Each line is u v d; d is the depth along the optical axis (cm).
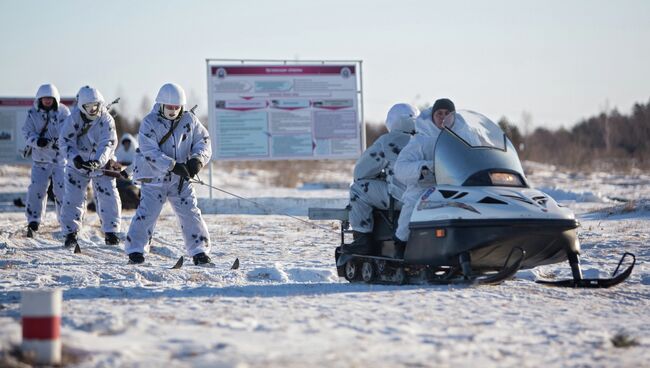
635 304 2244
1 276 2858
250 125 7225
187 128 3198
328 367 1425
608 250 3641
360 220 2761
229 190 9719
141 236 3262
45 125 4256
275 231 4934
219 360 1444
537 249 2430
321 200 6819
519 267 2423
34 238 4153
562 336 1767
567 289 2470
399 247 2627
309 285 2567
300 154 7300
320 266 3294
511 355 1587
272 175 12656
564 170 12619
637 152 14762
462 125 2616
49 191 4397
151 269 3036
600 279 2508
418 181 2598
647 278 2798
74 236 3878
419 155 2631
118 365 1416
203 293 2327
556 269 3005
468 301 2166
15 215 6091
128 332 1678
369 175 2775
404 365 1464
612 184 9906
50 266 3180
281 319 1850
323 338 1662
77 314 1880
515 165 2584
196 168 3167
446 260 2422
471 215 2392
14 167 11500
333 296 2219
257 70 7225
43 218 4734
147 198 3225
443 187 2525
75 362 1453
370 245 2764
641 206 5759
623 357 1605
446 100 2642
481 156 2552
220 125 7181
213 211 6850
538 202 2461
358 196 2762
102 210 3938
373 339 1666
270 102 7250
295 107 7288
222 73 7181
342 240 2852
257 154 7238
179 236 4559
